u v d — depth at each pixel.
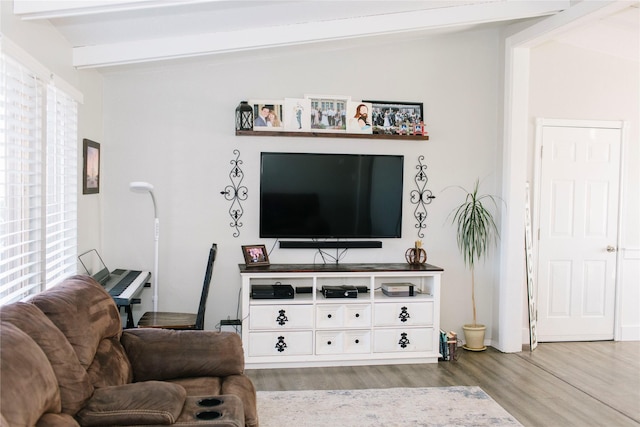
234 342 2.99
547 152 5.36
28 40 2.94
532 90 5.30
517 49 4.97
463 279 5.25
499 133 5.19
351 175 4.92
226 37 4.07
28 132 2.97
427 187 5.16
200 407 2.19
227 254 4.88
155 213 4.54
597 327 5.52
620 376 4.39
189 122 4.80
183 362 2.87
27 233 3.00
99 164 4.59
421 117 5.08
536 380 4.27
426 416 3.53
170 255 4.82
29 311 2.05
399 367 4.58
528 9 4.32
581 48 5.36
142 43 3.95
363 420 3.45
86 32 3.59
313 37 4.17
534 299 5.37
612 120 5.45
